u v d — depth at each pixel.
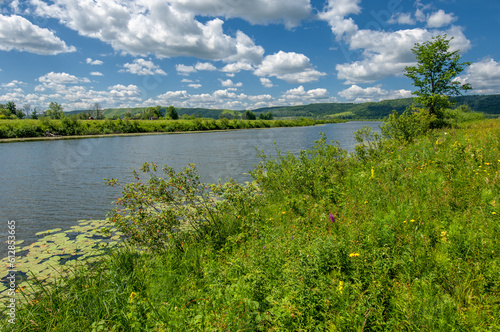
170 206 6.10
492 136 9.66
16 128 50.94
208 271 4.21
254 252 4.29
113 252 5.46
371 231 4.18
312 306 2.82
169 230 5.57
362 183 7.35
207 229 6.05
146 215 5.56
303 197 7.01
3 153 27.75
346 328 2.57
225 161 20.45
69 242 6.80
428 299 2.72
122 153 26.81
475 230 3.79
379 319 2.57
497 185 5.09
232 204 6.51
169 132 70.19
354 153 10.70
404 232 4.02
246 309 2.88
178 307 3.37
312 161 9.91
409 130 12.15
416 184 6.21
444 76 17.94
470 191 5.02
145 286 4.19
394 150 10.14
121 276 4.48
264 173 9.85
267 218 6.16
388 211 5.14
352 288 3.01
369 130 10.58
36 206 10.10
